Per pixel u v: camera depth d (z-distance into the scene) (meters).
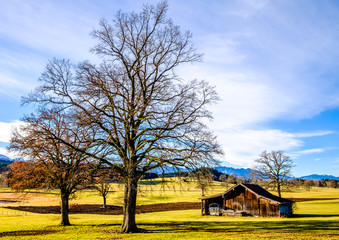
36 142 21.94
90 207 59.72
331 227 25.53
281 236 20.36
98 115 20.95
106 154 23.45
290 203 44.78
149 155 20.75
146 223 31.58
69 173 25.83
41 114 22.50
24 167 27.30
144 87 23.50
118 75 22.58
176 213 50.38
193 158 20.36
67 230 25.39
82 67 20.73
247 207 46.16
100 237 20.80
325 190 123.19
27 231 25.28
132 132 22.92
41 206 60.09
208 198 48.50
